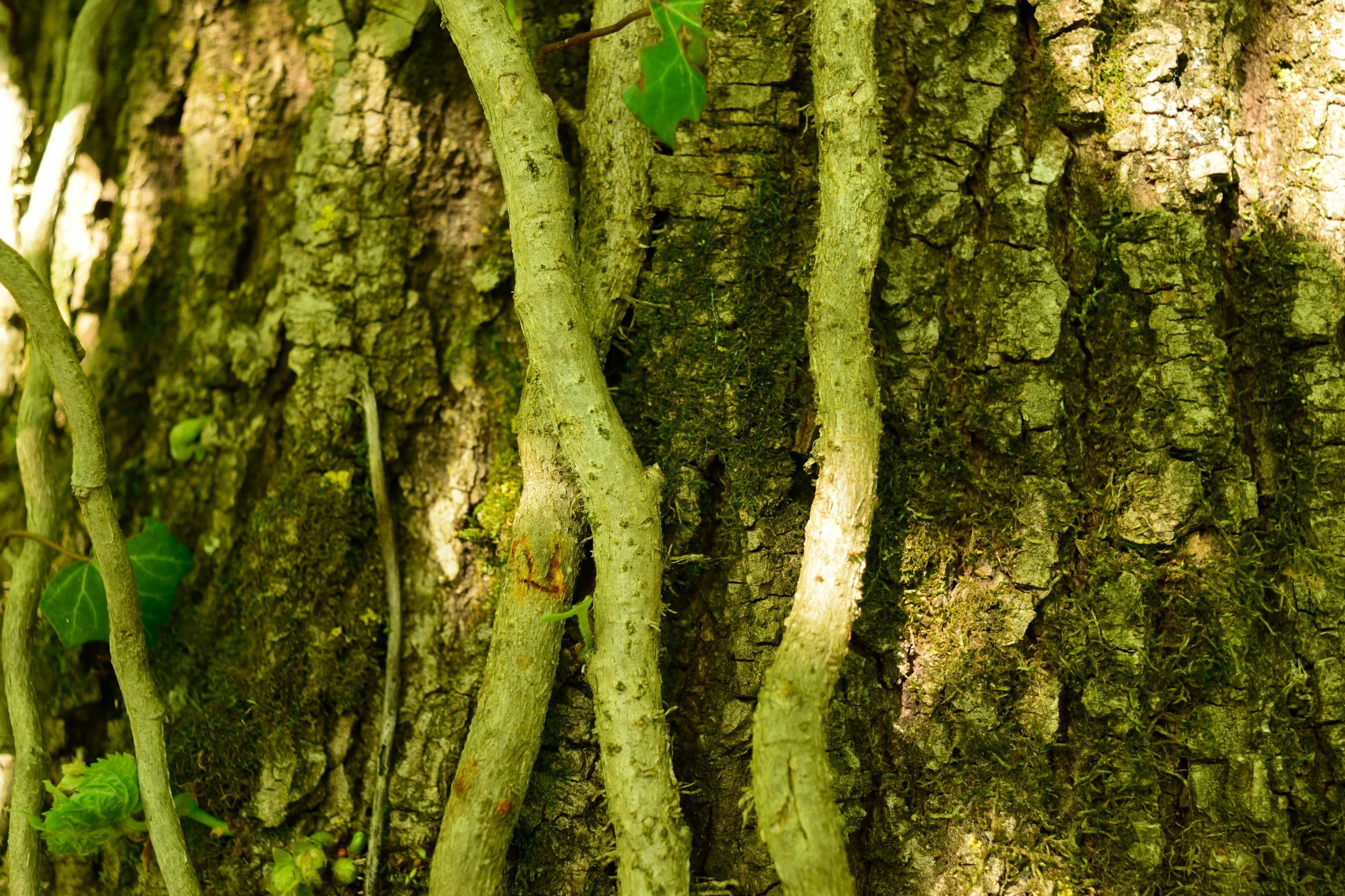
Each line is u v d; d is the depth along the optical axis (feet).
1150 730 2.89
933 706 2.91
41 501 3.15
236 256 3.19
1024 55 3.00
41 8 3.46
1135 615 2.89
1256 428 2.97
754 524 2.92
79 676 3.13
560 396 2.82
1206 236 2.96
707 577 2.94
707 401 2.95
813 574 2.77
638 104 2.86
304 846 2.95
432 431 3.08
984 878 2.88
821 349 2.83
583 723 2.90
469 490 3.05
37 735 3.05
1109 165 2.97
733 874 2.88
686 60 2.85
